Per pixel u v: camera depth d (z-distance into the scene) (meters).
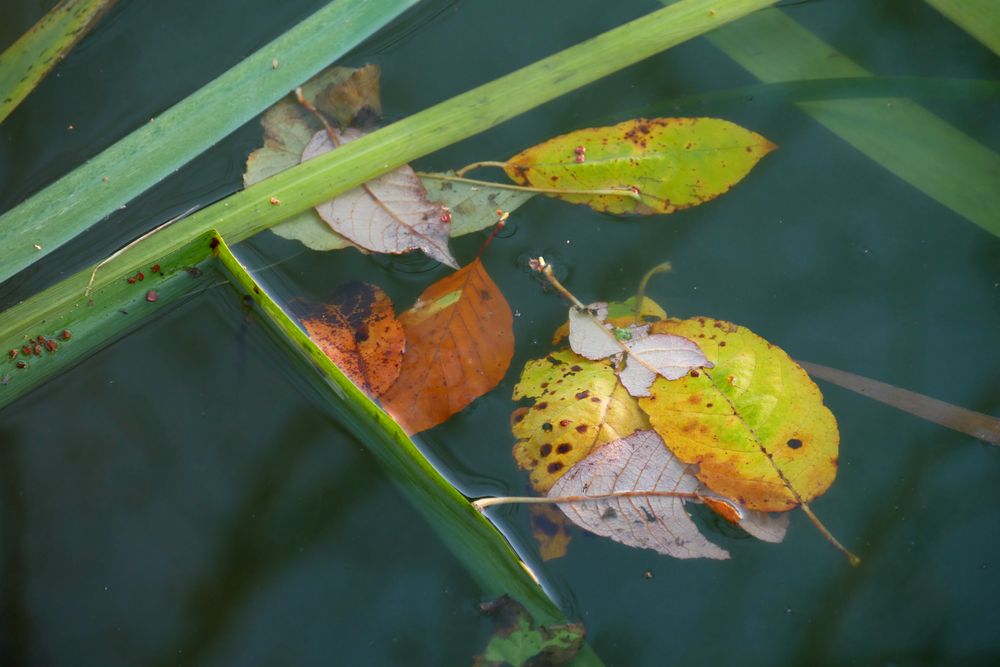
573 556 1.06
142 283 1.10
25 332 1.09
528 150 1.11
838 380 1.08
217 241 1.09
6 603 1.07
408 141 1.11
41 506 1.07
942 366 1.08
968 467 1.07
